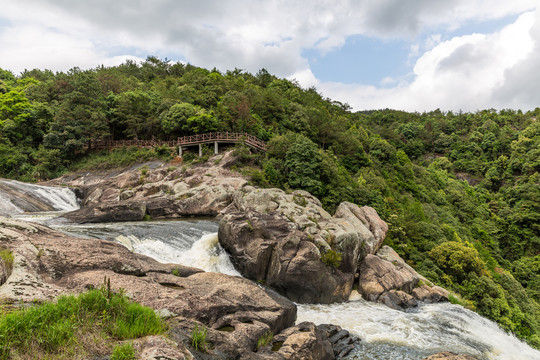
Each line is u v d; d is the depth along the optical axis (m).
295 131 61.25
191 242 21.97
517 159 96.25
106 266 11.78
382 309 19.09
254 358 8.88
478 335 16.86
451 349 14.37
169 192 36.03
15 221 13.84
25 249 10.90
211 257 20.72
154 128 56.78
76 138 51.19
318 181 37.56
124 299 7.80
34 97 61.25
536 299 43.03
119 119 56.53
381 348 13.79
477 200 77.38
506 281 35.88
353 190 39.81
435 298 22.47
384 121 162.50
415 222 40.97
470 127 144.88
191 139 47.47
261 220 21.14
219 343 8.64
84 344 6.03
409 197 54.72
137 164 46.84
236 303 11.78
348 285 20.84
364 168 55.62
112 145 55.00
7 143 46.41
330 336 13.77
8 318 5.67
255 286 14.26
